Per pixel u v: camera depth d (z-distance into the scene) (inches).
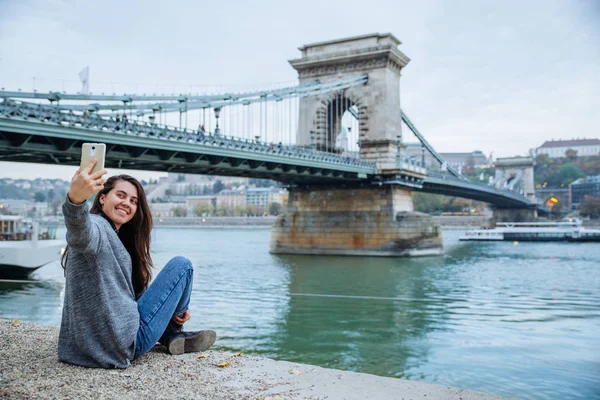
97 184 172.1
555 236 3427.7
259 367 219.3
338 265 1722.4
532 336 701.3
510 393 468.4
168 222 7652.6
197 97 1386.6
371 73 2257.6
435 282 1314.0
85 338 197.5
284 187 2297.0
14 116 911.0
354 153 2449.6
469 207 7421.3
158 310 209.3
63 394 173.9
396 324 785.6
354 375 213.0
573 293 1127.0
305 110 2358.5
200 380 197.8
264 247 2815.0
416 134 2731.3
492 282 1310.3
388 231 2098.9
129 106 1187.9
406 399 189.2
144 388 184.2
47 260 1186.0
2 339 253.6
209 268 1616.6
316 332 725.9
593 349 626.2
